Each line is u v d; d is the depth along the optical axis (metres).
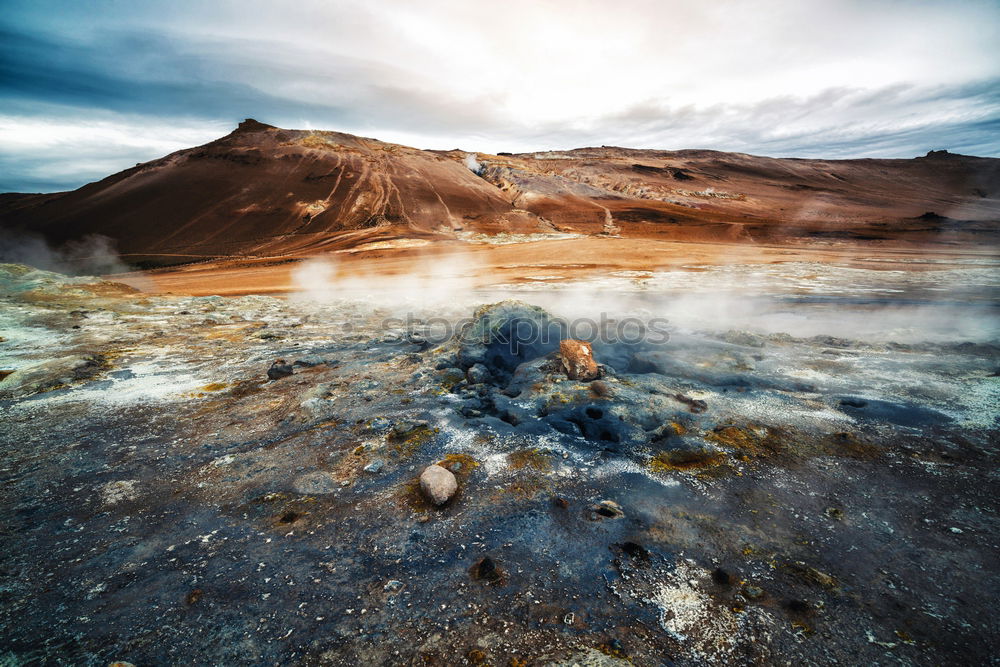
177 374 7.02
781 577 2.68
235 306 14.74
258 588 2.70
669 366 6.72
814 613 2.42
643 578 2.70
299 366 7.28
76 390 6.27
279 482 3.91
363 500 3.60
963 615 2.38
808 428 4.59
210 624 2.45
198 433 4.94
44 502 3.70
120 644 2.33
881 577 2.66
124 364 7.55
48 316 11.29
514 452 4.27
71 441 4.77
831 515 3.26
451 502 3.52
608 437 4.62
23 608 2.59
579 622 2.40
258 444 4.66
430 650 2.26
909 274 20.94
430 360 7.39
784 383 5.95
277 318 12.45
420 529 3.22
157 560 2.98
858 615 2.40
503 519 3.30
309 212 64.50
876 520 3.19
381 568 2.85
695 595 2.57
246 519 3.42
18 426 5.13
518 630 2.36
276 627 2.41
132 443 4.72
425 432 4.71
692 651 2.23
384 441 4.59
